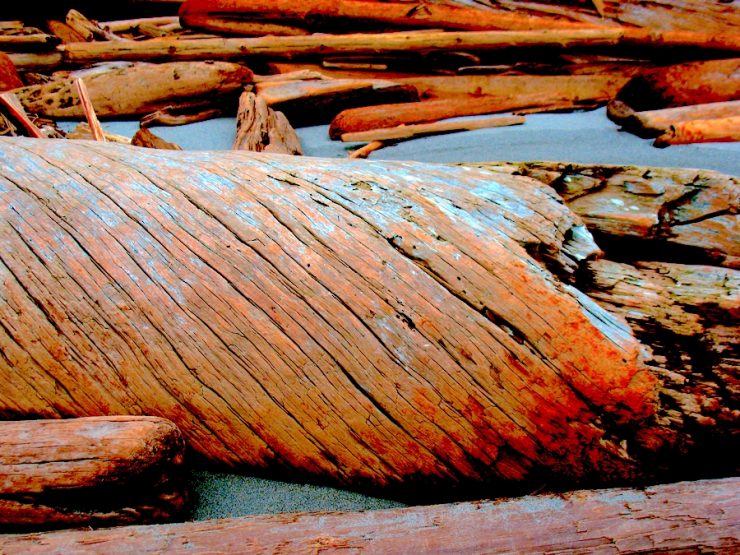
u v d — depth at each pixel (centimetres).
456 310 126
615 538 103
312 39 406
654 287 140
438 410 124
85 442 113
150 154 160
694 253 160
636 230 164
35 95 360
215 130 345
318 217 138
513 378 123
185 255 135
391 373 125
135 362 130
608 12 384
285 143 296
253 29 437
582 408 122
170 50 420
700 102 314
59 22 514
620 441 121
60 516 111
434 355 125
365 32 419
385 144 309
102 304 132
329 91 345
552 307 125
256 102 326
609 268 144
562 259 138
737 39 350
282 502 129
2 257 135
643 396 120
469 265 129
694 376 124
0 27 491
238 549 104
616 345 122
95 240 137
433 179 152
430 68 401
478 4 407
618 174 179
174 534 106
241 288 131
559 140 291
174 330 130
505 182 155
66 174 149
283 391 128
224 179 147
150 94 358
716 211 164
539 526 106
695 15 366
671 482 119
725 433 119
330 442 128
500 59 390
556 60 381
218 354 129
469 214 140
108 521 113
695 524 103
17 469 110
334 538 105
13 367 131
